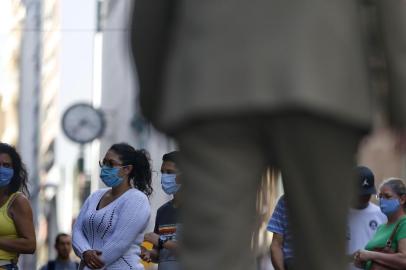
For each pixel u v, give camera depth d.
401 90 5.11
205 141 4.88
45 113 61.53
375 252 14.67
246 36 4.91
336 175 4.98
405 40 5.10
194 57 4.95
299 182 4.97
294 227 5.12
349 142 5.00
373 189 15.32
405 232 14.63
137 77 5.38
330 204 5.01
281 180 5.07
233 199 4.88
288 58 4.85
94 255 14.63
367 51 5.15
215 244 4.88
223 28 4.95
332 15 4.95
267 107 4.80
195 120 4.86
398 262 14.59
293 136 4.86
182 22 5.07
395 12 5.09
